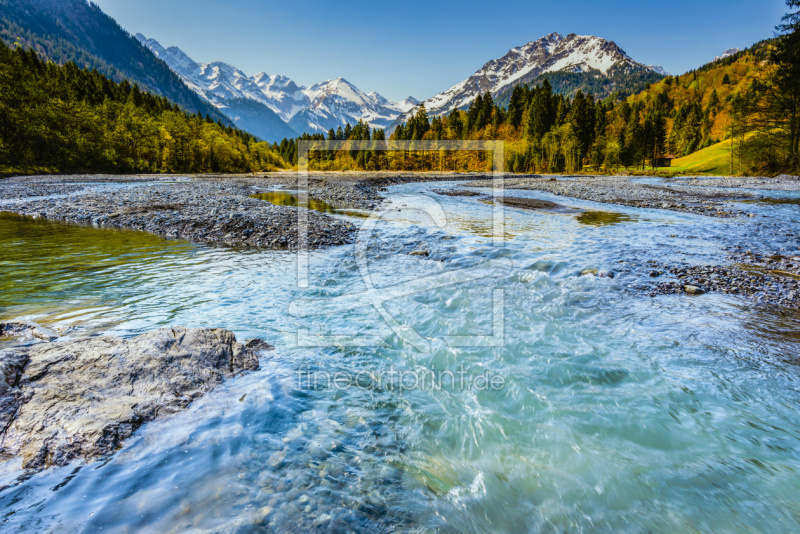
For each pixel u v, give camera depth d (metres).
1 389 3.76
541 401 4.58
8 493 2.86
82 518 2.70
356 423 4.12
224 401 4.27
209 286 8.62
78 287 8.15
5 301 7.12
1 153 46.66
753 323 6.99
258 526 2.74
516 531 2.90
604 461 3.64
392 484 3.29
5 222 15.62
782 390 4.86
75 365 4.29
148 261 10.54
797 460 3.68
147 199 21.91
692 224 18.11
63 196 23.56
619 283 9.31
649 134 96.94
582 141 100.81
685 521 3.01
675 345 6.09
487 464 3.59
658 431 4.07
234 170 91.81
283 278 9.45
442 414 4.34
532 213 22.22
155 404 3.95
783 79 48.03
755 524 2.99
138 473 3.16
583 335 6.45
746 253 12.39
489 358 5.66
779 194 31.03
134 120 76.81
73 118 62.75
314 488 3.17
